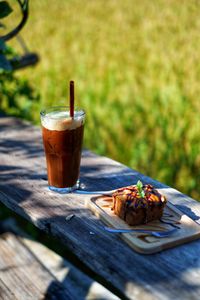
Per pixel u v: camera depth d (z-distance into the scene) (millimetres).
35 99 1669
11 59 1551
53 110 927
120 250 724
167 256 710
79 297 907
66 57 3395
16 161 1082
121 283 662
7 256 1066
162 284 649
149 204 771
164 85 2625
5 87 1605
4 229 1220
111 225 779
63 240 779
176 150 2072
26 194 915
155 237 738
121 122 2359
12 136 1245
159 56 3041
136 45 3402
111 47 3445
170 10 4004
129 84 2766
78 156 916
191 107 2330
